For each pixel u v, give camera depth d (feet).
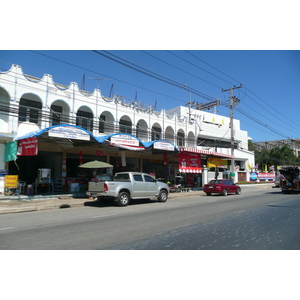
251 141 195.93
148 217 33.81
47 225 28.78
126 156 79.30
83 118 67.77
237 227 27.14
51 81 59.77
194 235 23.52
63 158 64.39
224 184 73.67
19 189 55.26
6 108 52.70
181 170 77.36
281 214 36.27
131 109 77.61
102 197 46.85
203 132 119.55
